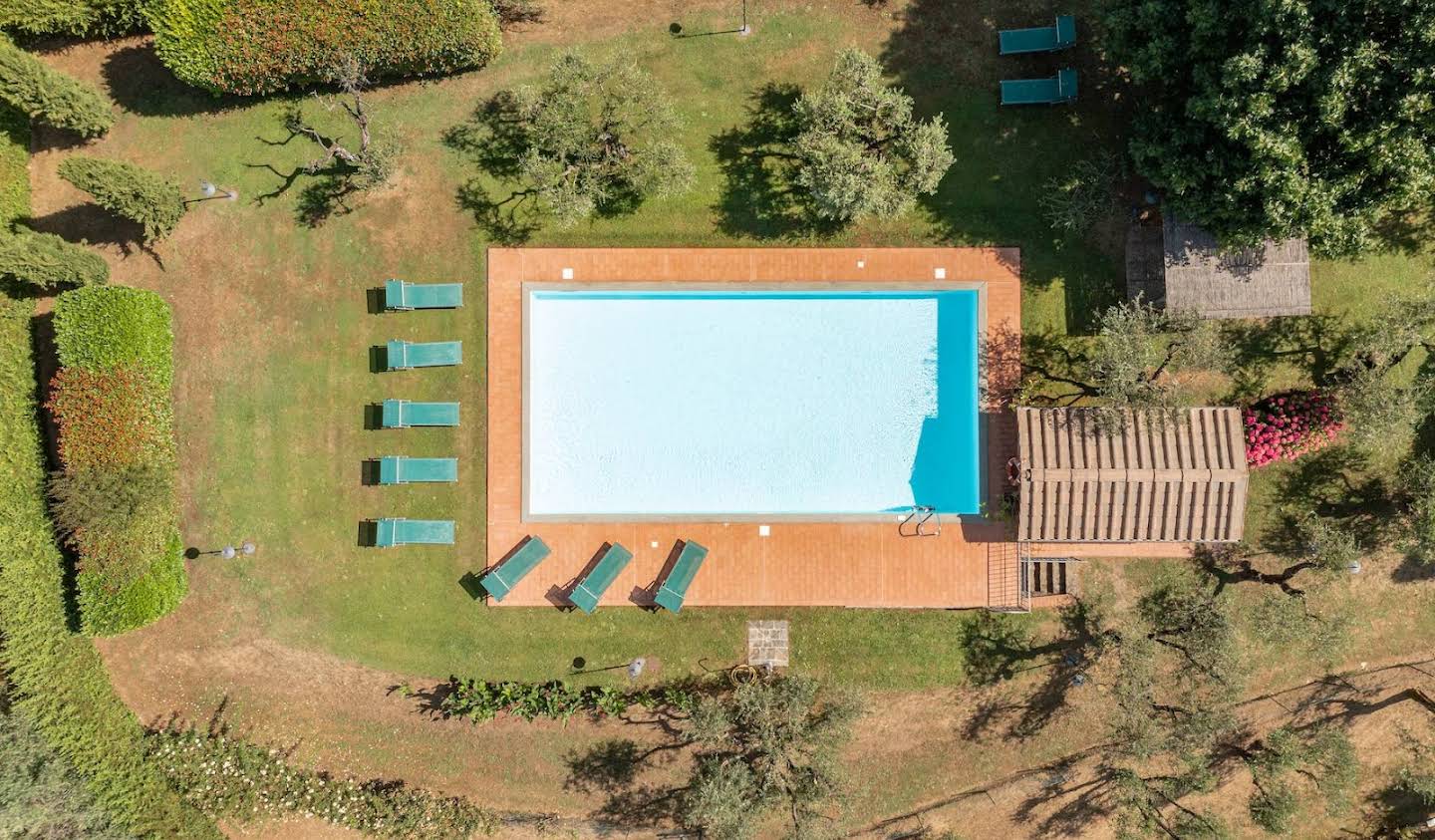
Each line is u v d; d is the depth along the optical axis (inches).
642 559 815.1
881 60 810.8
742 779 743.7
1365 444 741.9
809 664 815.1
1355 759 812.0
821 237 809.5
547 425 824.3
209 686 821.2
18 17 754.2
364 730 821.9
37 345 793.6
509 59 811.4
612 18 815.7
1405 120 585.9
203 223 808.9
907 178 738.2
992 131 805.9
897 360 828.0
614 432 827.4
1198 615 768.3
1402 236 796.6
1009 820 834.8
